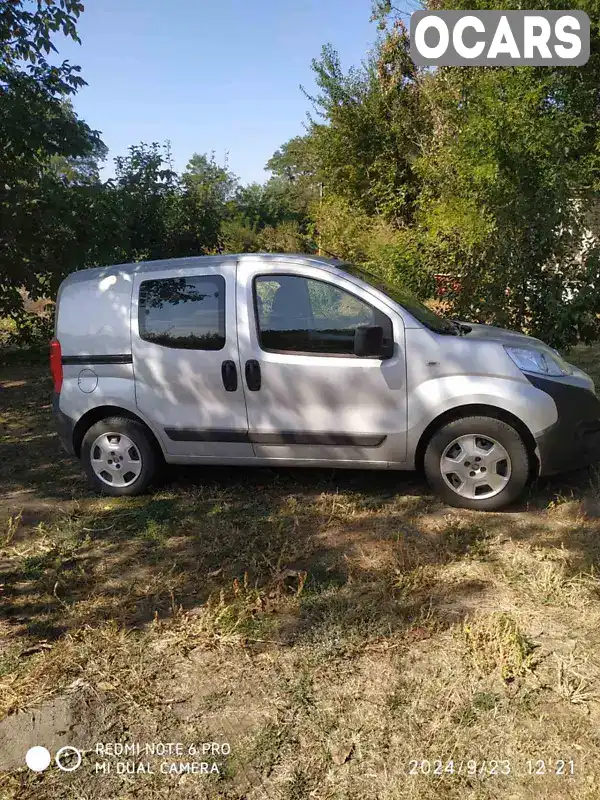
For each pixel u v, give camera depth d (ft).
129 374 16.06
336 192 56.75
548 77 28.37
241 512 15.16
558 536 13.21
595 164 26.76
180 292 15.72
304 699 9.11
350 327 14.69
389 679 9.41
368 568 12.39
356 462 15.07
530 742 8.18
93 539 14.29
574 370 15.23
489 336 15.11
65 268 33.78
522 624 10.44
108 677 9.73
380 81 54.13
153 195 40.16
